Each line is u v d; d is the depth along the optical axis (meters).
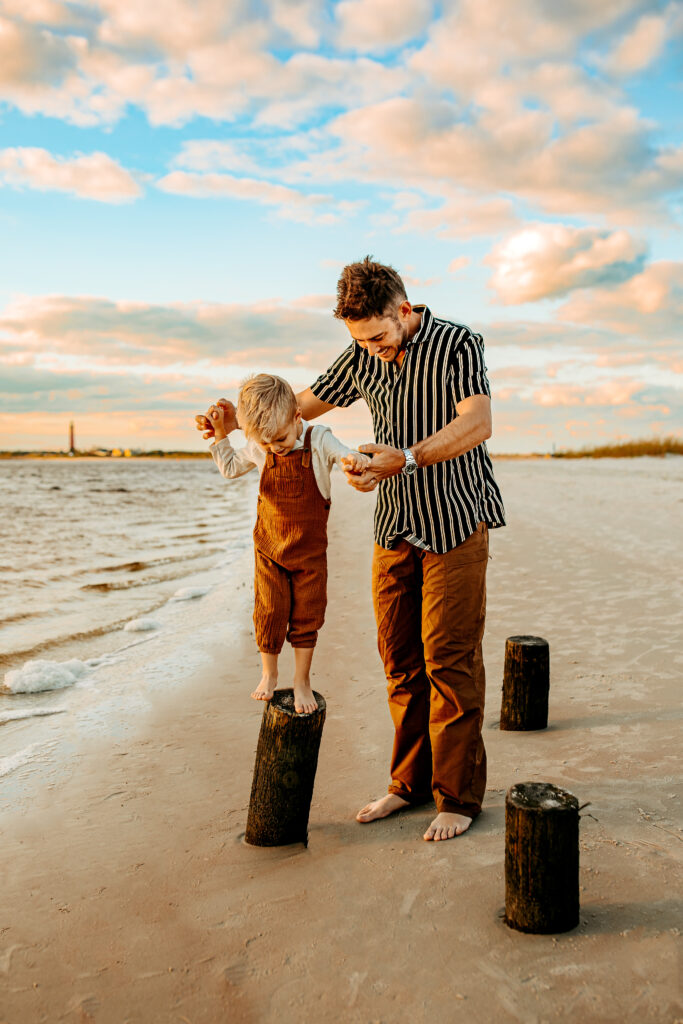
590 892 2.70
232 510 24.59
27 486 44.84
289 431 3.12
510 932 2.52
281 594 3.25
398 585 3.32
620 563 9.32
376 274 2.88
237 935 2.63
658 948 2.38
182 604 8.80
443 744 3.22
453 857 3.01
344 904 2.75
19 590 9.84
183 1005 2.32
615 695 4.81
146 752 4.44
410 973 2.37
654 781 3.57
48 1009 2.33
